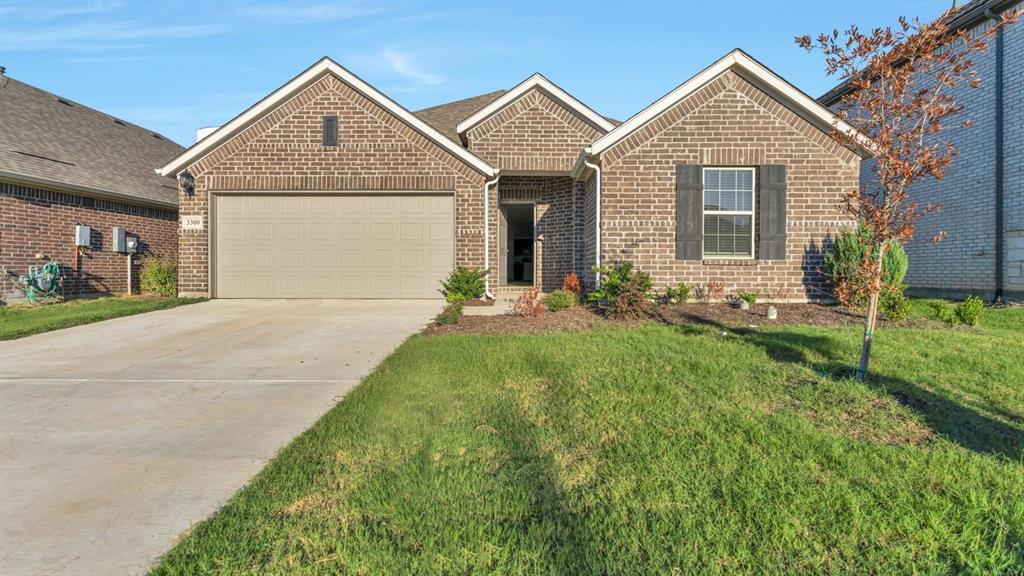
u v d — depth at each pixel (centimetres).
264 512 273
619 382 499
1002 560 229
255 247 1239
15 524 268
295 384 534
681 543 241
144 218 1583
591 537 247
